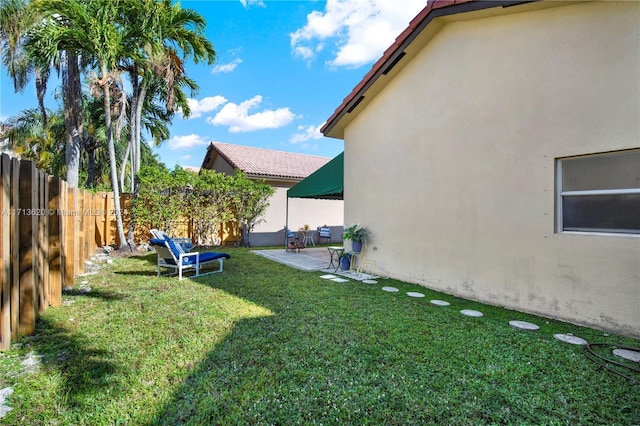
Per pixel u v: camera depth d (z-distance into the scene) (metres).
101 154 19.52
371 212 8.34
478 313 5.02
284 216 16.70
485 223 5.65
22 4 11.19
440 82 6.46
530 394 2.81
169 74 11.68
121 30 10.11
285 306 5.31
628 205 4.21
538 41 4.93
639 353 3.60
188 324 4.43
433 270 6.61
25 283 3.97
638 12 3.99
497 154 5.46
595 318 4.33
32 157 20.61
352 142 9.05
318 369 3.22
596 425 2.42
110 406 2.61
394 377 3.07
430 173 6.69
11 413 2.50
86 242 9.18
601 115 4.27
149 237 12.81
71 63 11.81
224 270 8.63
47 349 3.61
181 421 2.45
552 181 4.77
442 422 2.45
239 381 2.99
